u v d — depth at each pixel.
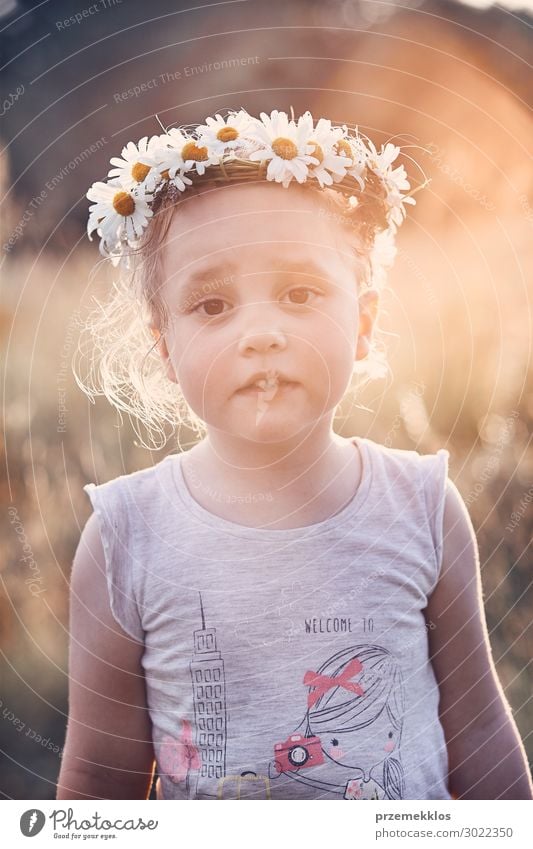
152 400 1.42
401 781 1.12
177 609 1.13
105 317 1.46
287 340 1.01
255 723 1.11
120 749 1.18
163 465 1.22
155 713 1.17
